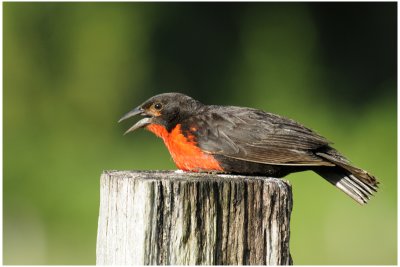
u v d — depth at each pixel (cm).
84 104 1808
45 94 1800
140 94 1852
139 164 1642
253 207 613
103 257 634
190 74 1892
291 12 1953
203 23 1912
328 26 2003
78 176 1627
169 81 1881
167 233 598
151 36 1883
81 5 1852
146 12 1884
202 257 600
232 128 767
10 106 1756
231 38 1912
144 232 596
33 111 1773
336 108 1870
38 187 1584
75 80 1823
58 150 1714
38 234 1480
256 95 1859
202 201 602
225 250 605
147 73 1869
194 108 809
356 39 2012
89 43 1842
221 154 759
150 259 595
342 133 1762
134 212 606
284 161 732
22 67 1805
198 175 653
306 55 1933
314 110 1822
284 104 1836
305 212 1366
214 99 1881
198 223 600
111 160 1695
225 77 1891
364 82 1975
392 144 1655
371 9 2020
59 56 1836
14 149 1689
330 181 747
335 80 1947
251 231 611
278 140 751
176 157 796
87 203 1534
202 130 775
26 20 1833
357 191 736
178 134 786
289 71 1897
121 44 1855
